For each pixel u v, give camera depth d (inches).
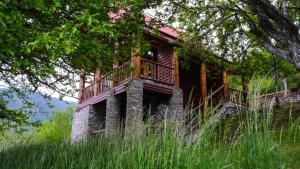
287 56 356.5
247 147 125.0
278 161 124.1
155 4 377.4
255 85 132.3
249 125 126.9
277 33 368.5
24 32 122.5
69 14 148.1
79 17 121.7
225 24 468.4
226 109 525.7
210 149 131.9
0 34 109.3
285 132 293.4
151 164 127.1
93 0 132.9
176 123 135.0
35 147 227.3
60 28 118.2
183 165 122.2
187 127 132.5
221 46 474.0
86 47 155.9
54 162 180.1
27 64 136.6
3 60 161.5
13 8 111.0
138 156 132.2
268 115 127.0
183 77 665.6
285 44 362.9
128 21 204.2
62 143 207.5
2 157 215.2
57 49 117.4
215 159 123.1
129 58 228.4
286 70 597.6
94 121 594.9
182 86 653.9
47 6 129.1
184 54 498.6
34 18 142.3
